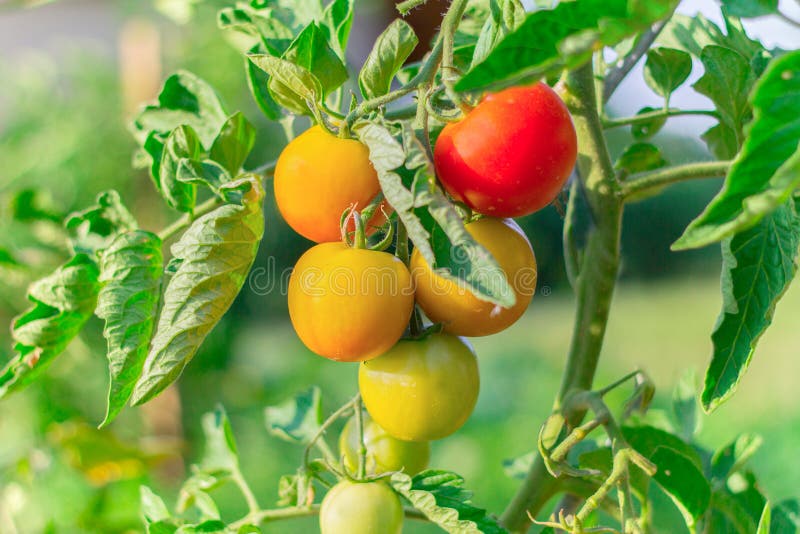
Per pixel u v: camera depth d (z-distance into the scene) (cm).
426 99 49
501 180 49
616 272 59
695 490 56
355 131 50
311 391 69
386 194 47
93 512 94
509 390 208
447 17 48
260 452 162
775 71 37
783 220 48
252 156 191
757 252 47
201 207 57
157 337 49
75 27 288
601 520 118
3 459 108
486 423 186
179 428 150
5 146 148
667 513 107
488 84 38
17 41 292
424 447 61
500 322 52
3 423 116
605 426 54
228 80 170
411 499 54
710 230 39
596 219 58
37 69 158
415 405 53
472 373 54
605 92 62
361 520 53
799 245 47
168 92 61
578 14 38
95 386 132
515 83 38
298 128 117
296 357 212
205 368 162
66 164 146
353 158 50
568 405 58
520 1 49
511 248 51
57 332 57
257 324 252
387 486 55
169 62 163
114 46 276
